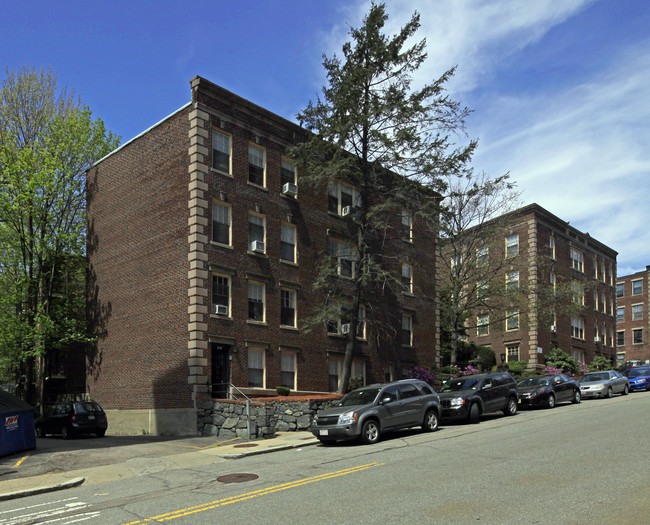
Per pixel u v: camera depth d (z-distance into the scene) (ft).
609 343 174.70
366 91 77.61
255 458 47.98
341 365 90.63
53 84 106.01
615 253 185.68
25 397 98.68
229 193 78.23
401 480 33.45
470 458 39.88
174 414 72.02
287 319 83.87
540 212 143.33
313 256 88.89
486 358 133.80
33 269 99.50
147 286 79.56
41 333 88.74
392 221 103.96
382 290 96.53
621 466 34.22
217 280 75.25
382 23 76.38
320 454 47.11
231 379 73.82
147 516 28.35
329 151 80.23
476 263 113.60
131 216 84.48
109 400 82.79
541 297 122.62
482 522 24.12
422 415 58.08
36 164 95.61
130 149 86.69
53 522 28.40
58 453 52.60
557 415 67.36
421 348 107.45
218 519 26.86
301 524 25.17
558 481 31.14
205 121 76.84
